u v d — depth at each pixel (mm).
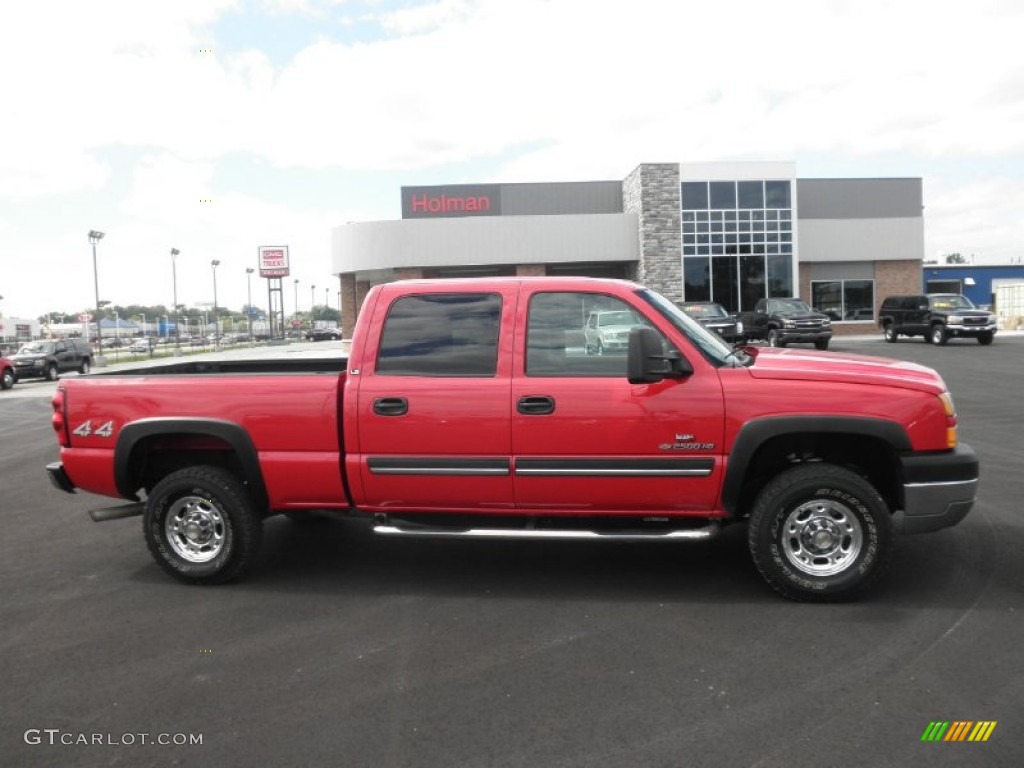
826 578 4727
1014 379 17391
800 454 5145
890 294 40250
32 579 5648
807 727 3344
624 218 37969
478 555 5992
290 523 7133
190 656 4230
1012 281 49844
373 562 5875
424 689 3779
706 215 36844
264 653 4250
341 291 42719
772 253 37125
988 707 3482
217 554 5363
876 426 4598
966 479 4645
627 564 5680
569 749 3219
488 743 3279
